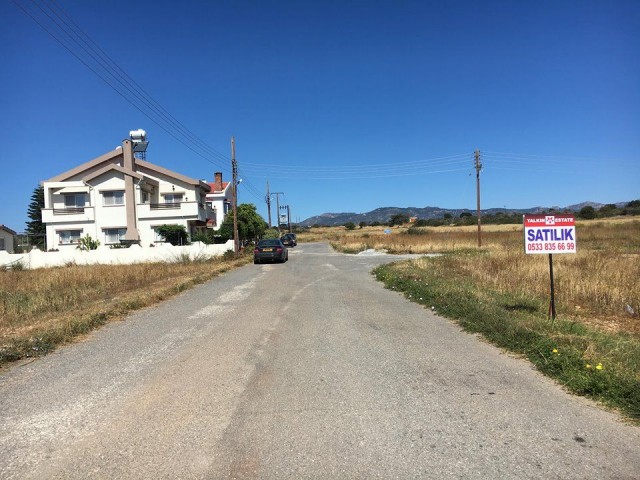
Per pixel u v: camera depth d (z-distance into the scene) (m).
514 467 3.53
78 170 41.00
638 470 3.47
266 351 7.02
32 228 63.66
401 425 4.30
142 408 4.79
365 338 7.81
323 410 4.68
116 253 28.45
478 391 5.19
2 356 6.64
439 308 10.30
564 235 8.23
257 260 27.58
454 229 77.25
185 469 3.55
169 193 42.41
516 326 7.55
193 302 12.27
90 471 3.54
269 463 3.63
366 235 73.19
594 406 4.71
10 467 3.62
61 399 5.09
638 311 9.34
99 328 9.07
